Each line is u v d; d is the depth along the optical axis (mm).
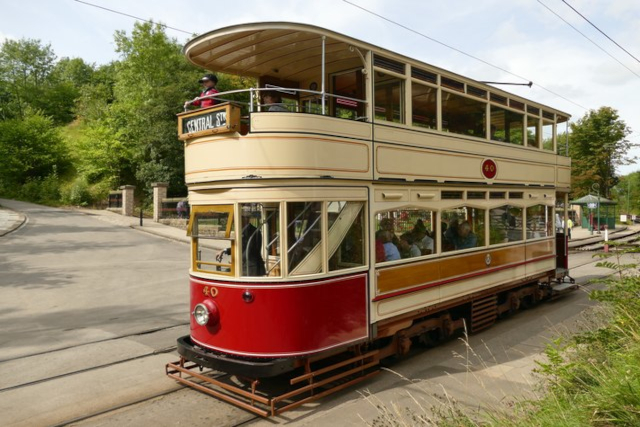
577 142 48875
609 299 5410
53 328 8852
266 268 5891
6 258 15812
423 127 7598
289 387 6195
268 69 7668
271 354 5566
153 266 15172
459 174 8219
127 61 37000
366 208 6512
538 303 11477
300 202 5832
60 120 54875
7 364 7023
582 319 9445
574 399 3912
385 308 6707
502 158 9438
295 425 5121
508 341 8242
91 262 15633
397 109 7160
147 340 8219
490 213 9102
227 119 5746
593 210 36125
